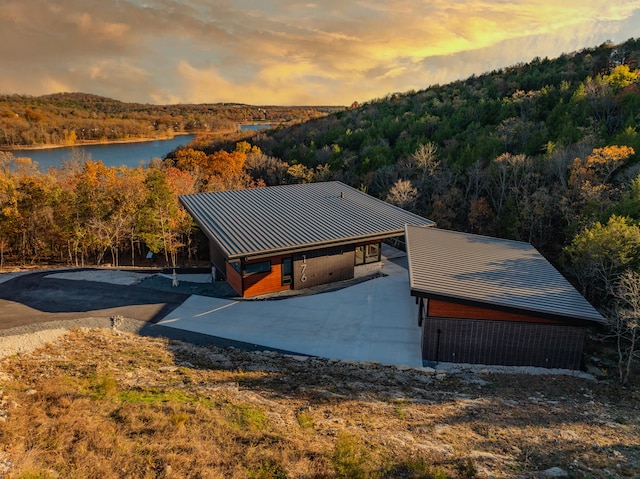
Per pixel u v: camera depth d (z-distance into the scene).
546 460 8.23
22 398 8.83
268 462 7.33
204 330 15.98
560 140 32.97
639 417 10.64
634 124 32.75
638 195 20.95
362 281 21.39
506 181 32.28
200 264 31.78
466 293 13.64
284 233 20.03
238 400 10.01
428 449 8.34
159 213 28.53
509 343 13.91
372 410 10.22
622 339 16.17
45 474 6.36
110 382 9.78
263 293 19.61
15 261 30.97
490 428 9.57
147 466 6.93
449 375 13.14
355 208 24.58
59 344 13.31
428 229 21.44
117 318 16.31
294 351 14.72
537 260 17.66
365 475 6.98
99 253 31.97
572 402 11.41
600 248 17.33
